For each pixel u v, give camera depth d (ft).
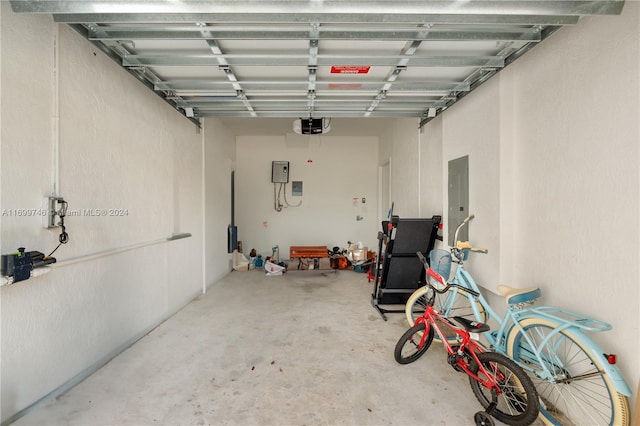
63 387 6.06
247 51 6.65
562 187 5.59
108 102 7.30
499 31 5.71
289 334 8.96
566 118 5.50
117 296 7.69
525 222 6.59
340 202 20.16
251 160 19.85
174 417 5.40
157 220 9.60
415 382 6.52
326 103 9.64
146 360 7.38
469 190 8.38
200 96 9.36
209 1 4.50
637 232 4.30
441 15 5.12
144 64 6.87
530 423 4.92
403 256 10.96
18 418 5.24
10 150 5.02
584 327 4.56
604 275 4.76
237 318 10.25
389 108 10.01
